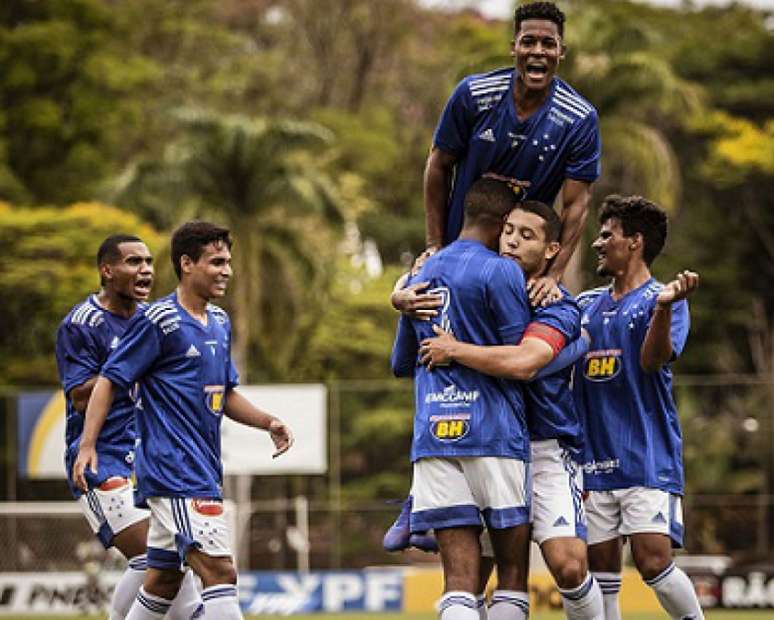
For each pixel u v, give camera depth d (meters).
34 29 90.62
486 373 16.23
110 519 21.11
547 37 16.92
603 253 20.05
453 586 16.30
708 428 69.56
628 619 40.41
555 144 17.33
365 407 74.88
